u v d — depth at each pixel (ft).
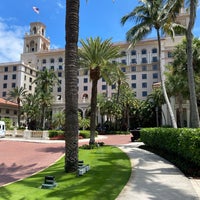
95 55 70.74
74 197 22.47
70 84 35.01
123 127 195.72
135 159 44.16
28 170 40.86
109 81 76.79
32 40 321.93
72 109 34.60
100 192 23.82
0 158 54.44
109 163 40.37
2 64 270.46
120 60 263.08
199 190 24.30
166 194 22.99
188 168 32.19
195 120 45.78
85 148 63.67
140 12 71.92
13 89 239.09
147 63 252.01
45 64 296.51
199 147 30.22
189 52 49.60
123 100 191.52
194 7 50.01
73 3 36.14
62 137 108.27
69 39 35.65
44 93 168.25
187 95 112.06
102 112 188.65
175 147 39.78
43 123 173.78
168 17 60.80
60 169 37.19
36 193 24.27
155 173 32.27
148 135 60.64
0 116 220.84
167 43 202.18
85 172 33.22
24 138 113.09
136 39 72.59
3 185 29.19
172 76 113.29
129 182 27.55
